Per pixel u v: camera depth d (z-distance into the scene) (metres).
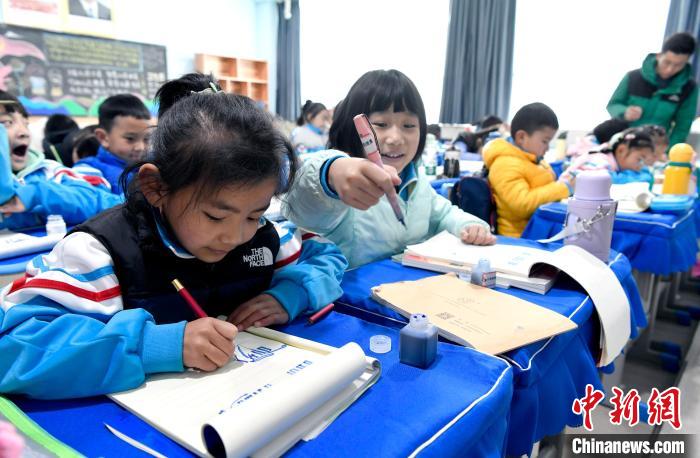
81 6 4.98
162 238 0.59
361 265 1.07
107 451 0.40
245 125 0.53
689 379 1.67
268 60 6.93
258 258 0.72
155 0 5.69
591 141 2.98
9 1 4.46
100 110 1.95
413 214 1.16
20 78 4.57
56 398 0.47
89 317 0.52
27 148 1.60
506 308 0.73
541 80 4.75
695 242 1.78
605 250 1.04
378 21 5.87
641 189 1.75
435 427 0.43
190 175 0.51
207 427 0.38
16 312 0.50
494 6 5.04
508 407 0.53
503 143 1.93
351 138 1.06
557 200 1.81
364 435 0.41
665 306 2.27
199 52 6.27
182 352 0.51
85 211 1.53
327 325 0.68
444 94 5.50
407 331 0.55
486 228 1.10
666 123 3.16
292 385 0.42
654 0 4.07
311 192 0.84
